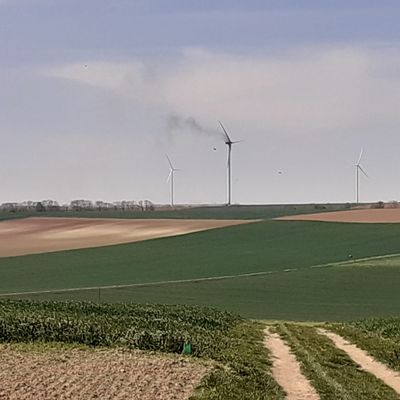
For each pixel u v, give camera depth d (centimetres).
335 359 3181
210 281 7525
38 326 3272
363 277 7525
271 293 6906
